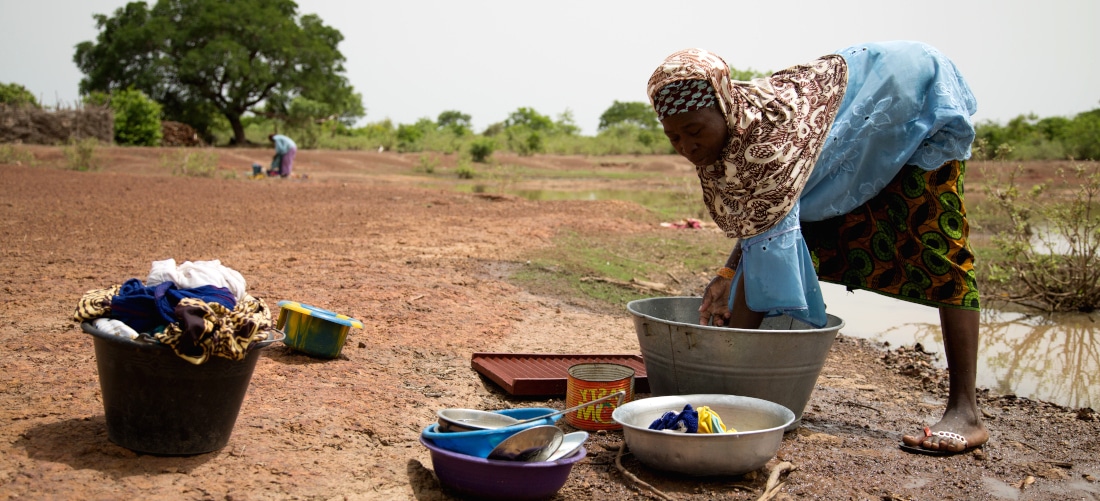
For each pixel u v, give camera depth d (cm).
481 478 345
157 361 344
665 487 379
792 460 422
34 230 1052
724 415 415
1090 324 848
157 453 360
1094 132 2939
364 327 630
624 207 1639
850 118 426
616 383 454
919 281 450
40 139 3706
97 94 4428
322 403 450
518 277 883
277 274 818
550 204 1661
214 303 347
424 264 918
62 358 498
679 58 400
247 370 366
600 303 812
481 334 647
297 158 3669
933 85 427
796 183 413
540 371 537
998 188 998
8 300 649
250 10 5697
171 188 1806
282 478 353
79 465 346
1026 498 388
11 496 312
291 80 5812
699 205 1750
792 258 418
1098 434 496
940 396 579
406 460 391
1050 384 630
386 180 2784
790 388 439
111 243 982
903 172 439
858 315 888
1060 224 934
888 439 470
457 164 3828
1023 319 870
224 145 5884
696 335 429
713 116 404
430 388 508
